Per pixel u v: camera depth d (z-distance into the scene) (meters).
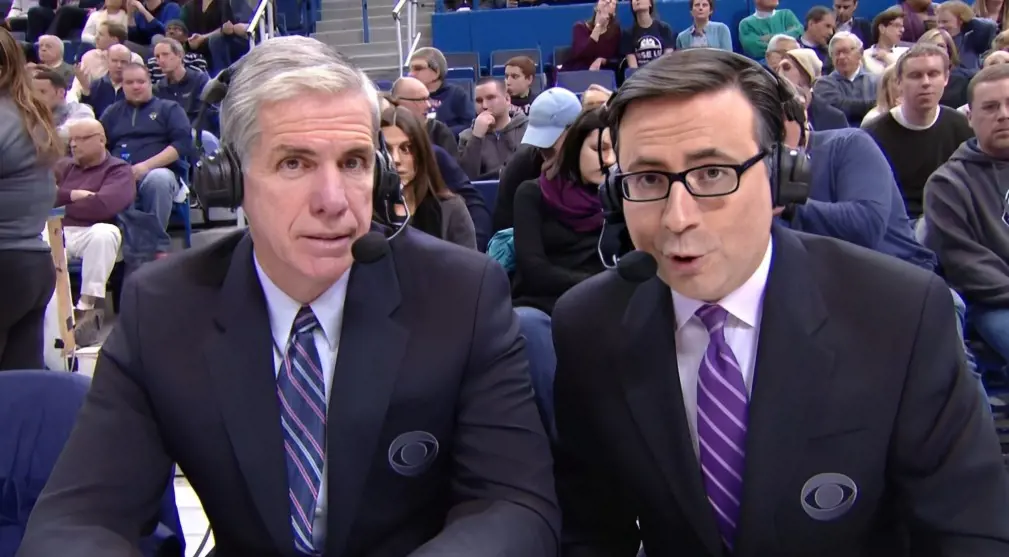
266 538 1.04
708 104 0.92
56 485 1.04
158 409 1.06
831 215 2.22
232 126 0.97
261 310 1.07
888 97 3.75
